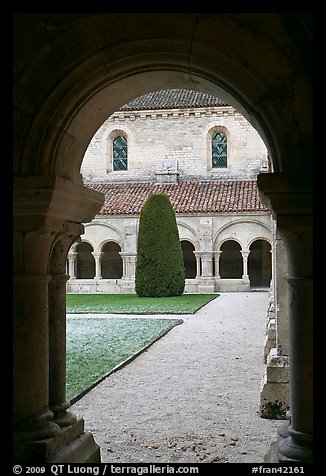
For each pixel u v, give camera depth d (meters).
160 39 3.67
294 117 3.52
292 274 3.67
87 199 4.29
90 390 7.71
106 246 30.44
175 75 4.17
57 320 4.32
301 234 3.56
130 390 7.72
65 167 4.14
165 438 5.46
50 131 3.80
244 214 26.16
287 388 6.18
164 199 24.12
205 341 12.12
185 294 25.08
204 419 6.18
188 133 30.27
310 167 3.50
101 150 30.80
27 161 3.78
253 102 3.69
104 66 3.81
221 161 30.27
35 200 3.71
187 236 26.69
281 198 3.52
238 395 7.32
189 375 8.69
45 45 3.77
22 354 3.80
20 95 3.79
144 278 23.77
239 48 3.56
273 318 9.32
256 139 29.70
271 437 5.46
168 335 13.11
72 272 27.50
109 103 4.37
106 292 26.86
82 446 4.16
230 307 19.34
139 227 24.20
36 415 3.82
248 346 11.36
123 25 3.69
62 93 3.78
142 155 30.62
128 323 15.06
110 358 9.99
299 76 3.51
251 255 29.41
